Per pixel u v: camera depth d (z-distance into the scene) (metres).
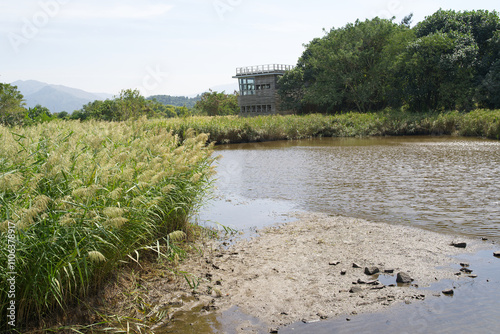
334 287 4.74
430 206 8.26
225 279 5.14
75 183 4.39
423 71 37.41
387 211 8.05
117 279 4.79
